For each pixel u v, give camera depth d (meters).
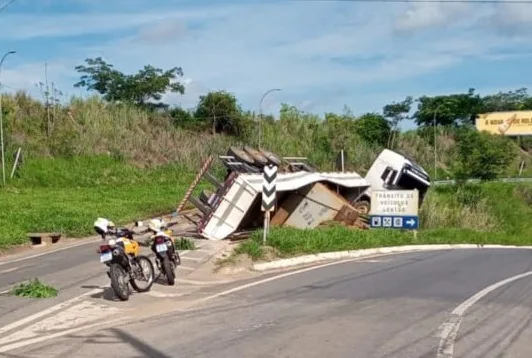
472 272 16.17
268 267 16.64
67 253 19.41
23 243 21.14
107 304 11.73
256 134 50.84
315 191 26.03
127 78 54.34
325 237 20.23
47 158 40.12
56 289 13.27
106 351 8.24
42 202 30.27
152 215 29.14
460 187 49.94
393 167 32.44
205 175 25.22
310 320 10.05
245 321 10.02
